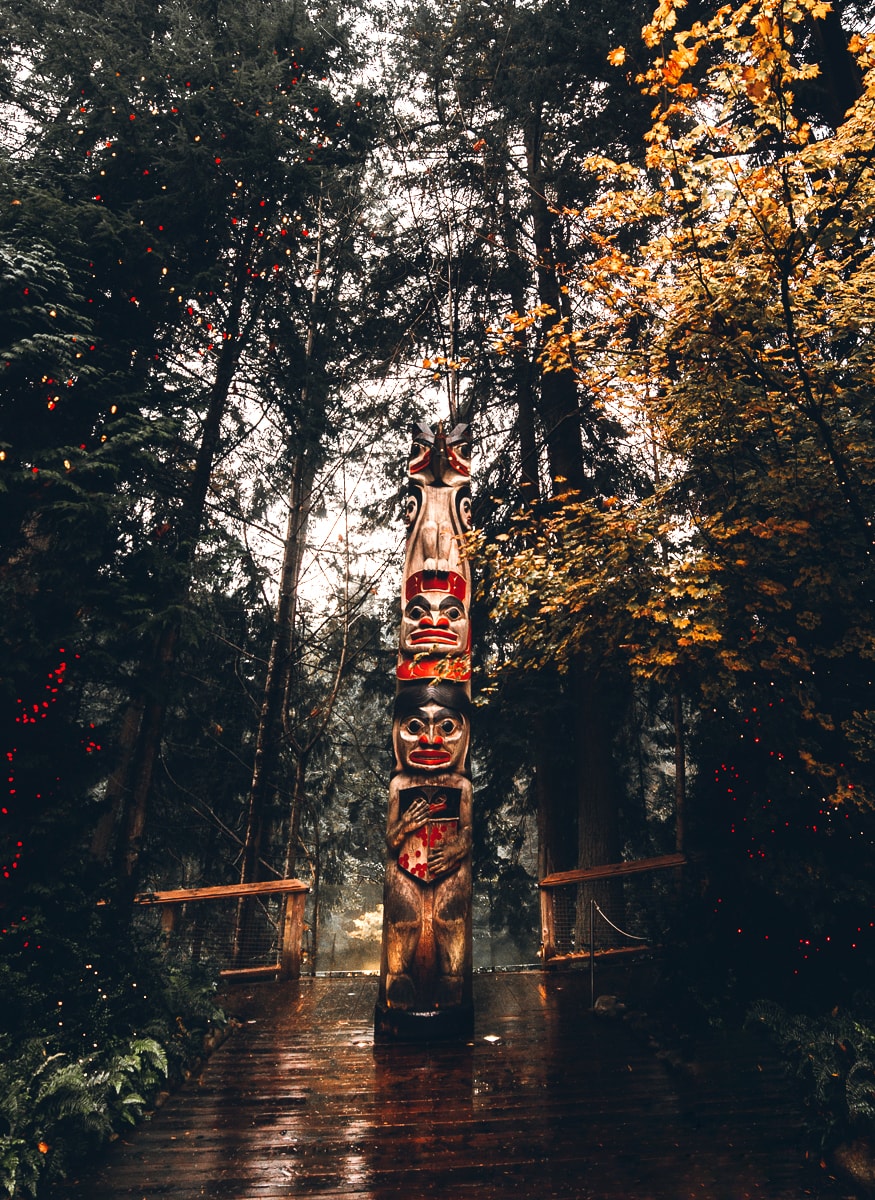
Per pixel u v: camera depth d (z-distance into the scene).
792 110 8.14
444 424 8.83
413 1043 6.82
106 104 8.71
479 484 13.27
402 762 7.57
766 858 6.54
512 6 11.89
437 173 13.28
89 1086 4.85
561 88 11.75
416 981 6.98
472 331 13.01
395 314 13.53
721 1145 4.78
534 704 11.29
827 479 5.48
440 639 7.77
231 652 13.65
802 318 5.47
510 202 13.16
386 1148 4.88
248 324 10.17
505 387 13.44
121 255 8.34
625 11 10.27
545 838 11.83
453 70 13.02
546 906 9.83
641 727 13.55
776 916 6.80
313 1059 6.51
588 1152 4.75
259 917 12.58
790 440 5.93
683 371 5.98
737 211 5.20
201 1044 6.61
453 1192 4.33
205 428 9.77
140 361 8.91
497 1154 4.76
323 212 13.60
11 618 7.03
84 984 5.89
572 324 11.21
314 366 10.86
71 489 7.23
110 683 8.12
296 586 13.27
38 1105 4.61
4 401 7.39
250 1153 4.84
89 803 7.15
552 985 8.74
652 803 14.66
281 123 9.23
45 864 6.79
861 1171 4.24
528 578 6.12
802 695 5.50
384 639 16.05
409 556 8.20
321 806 15.36
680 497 6.20
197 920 11.70
